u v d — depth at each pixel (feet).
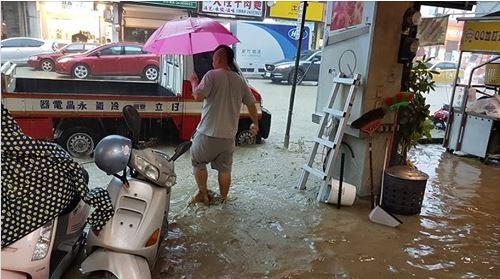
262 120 19.48
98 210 6.69
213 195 13.04
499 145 19.66
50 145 5.74
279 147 19.57
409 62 13.16
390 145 13.60
